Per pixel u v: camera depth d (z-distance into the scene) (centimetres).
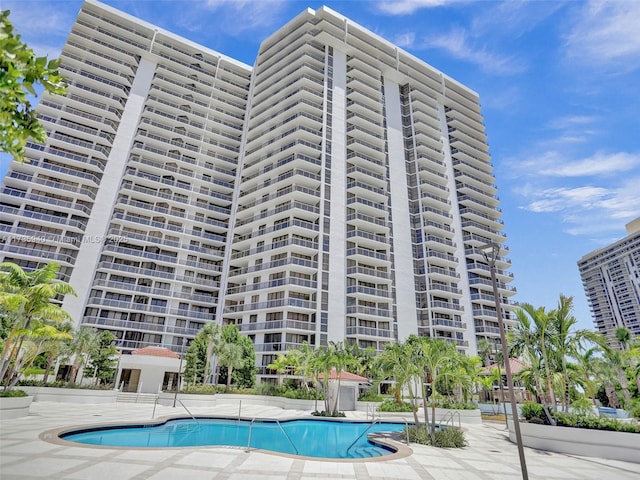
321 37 5916
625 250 12500
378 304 4844
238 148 6456
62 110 4950
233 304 5000
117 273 4669
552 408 1723
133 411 2275
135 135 5419
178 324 4891
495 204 6900
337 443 1750
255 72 6600
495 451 1474
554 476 1073
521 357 1856
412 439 1653
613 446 1371
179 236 5350
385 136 5997
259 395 3303
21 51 359
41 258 4200
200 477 879
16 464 892
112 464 947
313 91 5659
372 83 6278
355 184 5250
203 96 6228
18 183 4416
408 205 5647
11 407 1700
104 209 4847
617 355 3209
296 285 4312
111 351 3528
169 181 5488
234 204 5616
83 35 5603
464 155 6719
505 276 6212
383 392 3959
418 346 1838
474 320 5556
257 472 958
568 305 1822
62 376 3775
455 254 5784
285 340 4075
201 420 2181
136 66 5844
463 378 2092
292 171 5106
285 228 4650
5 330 2281
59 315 2034
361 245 5000
